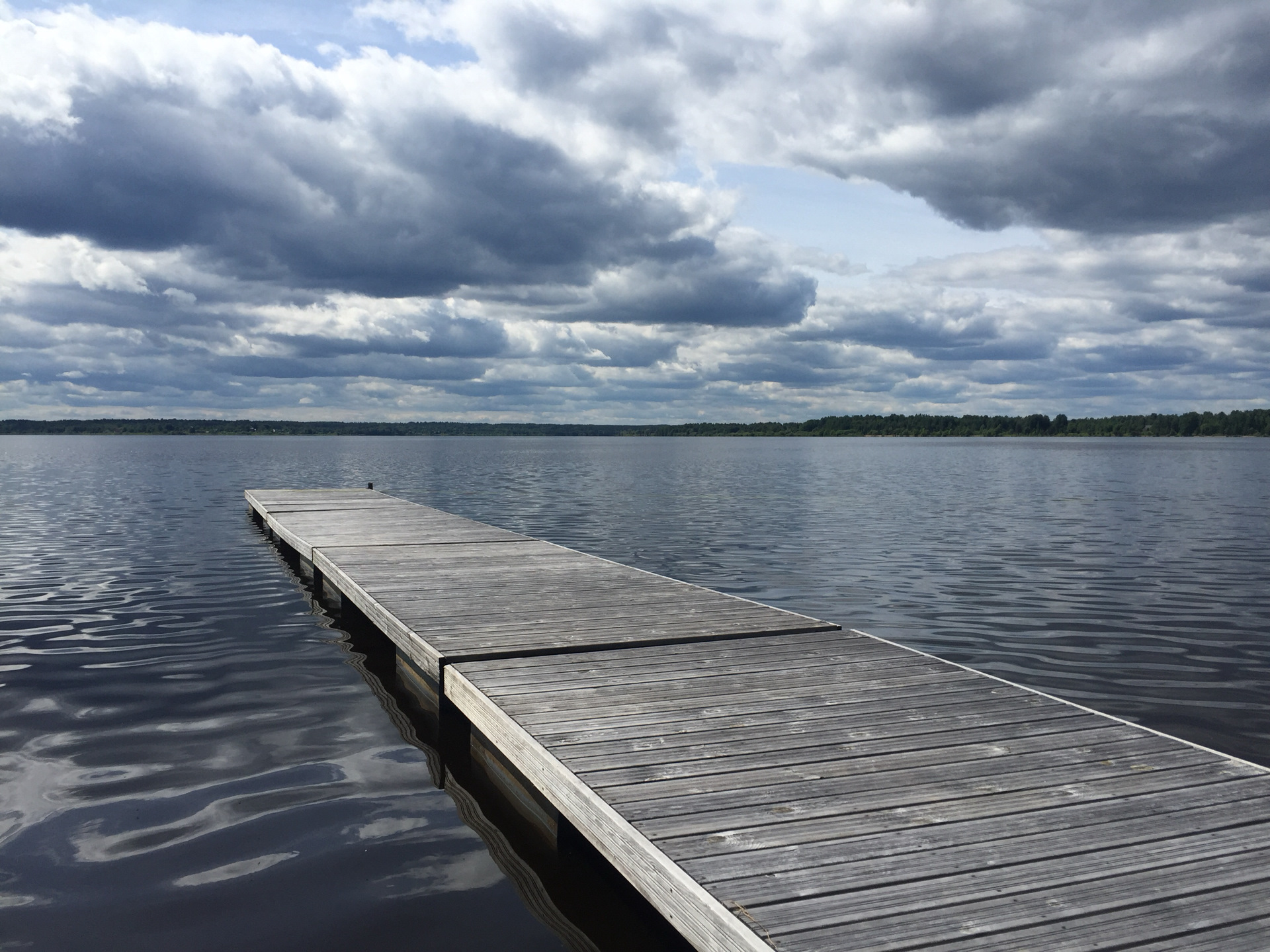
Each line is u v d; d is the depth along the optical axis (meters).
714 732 4.54
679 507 23.75
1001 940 2.67
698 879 3.03
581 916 3.89
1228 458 64.38
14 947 3.53
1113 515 21.67
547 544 12.12
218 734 6.12
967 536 17.30
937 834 3.38
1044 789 3.82
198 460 57.97
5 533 17.52
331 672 7.77
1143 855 3.22
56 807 4.87
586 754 4.23
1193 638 8.85
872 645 6.52
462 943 3.66
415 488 31.44
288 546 15.52
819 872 3.08
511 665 5.90
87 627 9.37
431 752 5.90
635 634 6.73
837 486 32.53
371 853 4.44
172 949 3.55
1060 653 8.28
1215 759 4.19
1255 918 2.80
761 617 7.39
